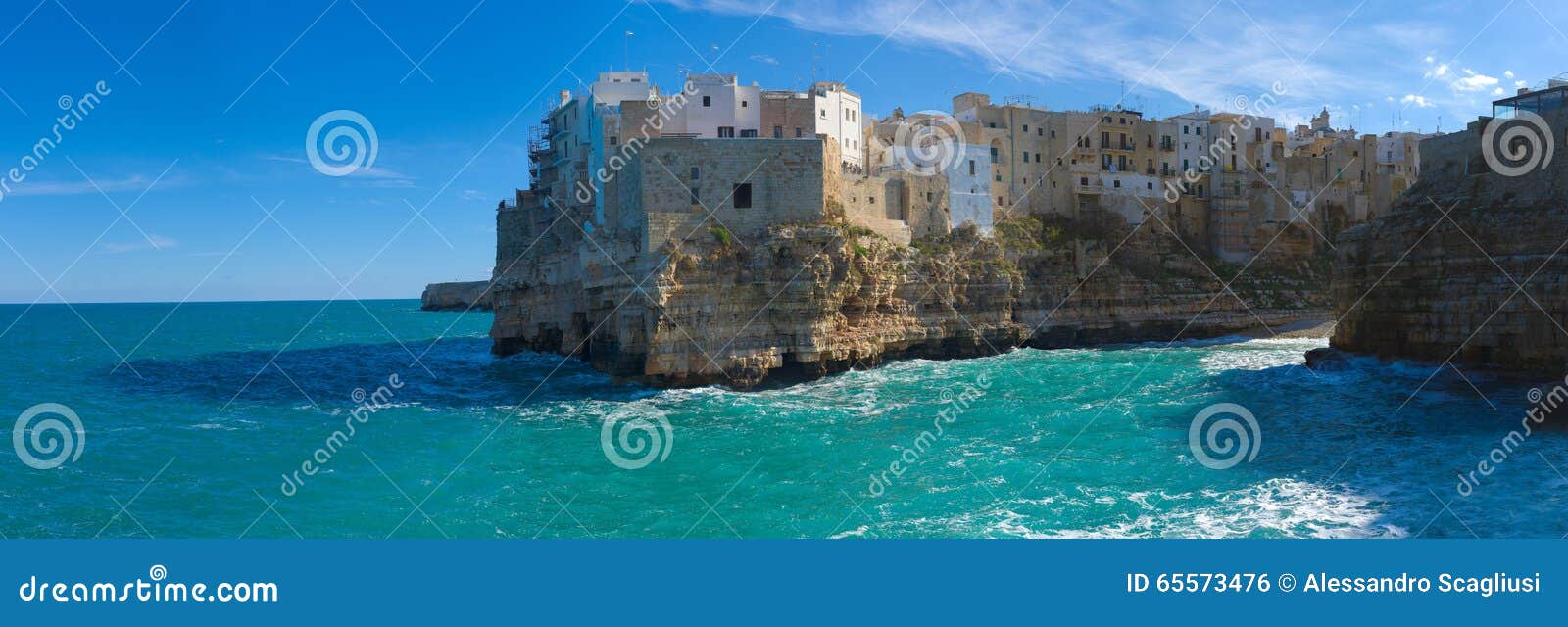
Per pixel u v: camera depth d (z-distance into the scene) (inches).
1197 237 4097.0
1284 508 1138.7
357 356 3649.1
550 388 2348.7
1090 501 1181.1
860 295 2581.2
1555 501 1139.9
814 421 1788.9
